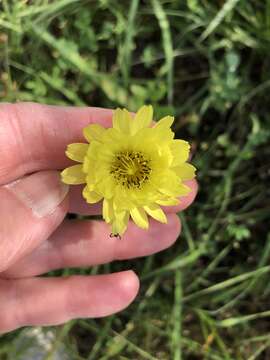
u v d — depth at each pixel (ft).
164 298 0.42
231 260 0.42
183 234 0.41
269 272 0.41
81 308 0.35
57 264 0.35
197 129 0.42
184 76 0.42
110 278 0.34
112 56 0.41
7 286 0.34
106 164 0.28
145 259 0.42
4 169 0.31
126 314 0.41
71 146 0.28
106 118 0.32
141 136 0.28
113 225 0.28
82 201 0.34
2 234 0.28
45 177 0.30
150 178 0.28
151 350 0.42
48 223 0.30
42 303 0.34
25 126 0.31
